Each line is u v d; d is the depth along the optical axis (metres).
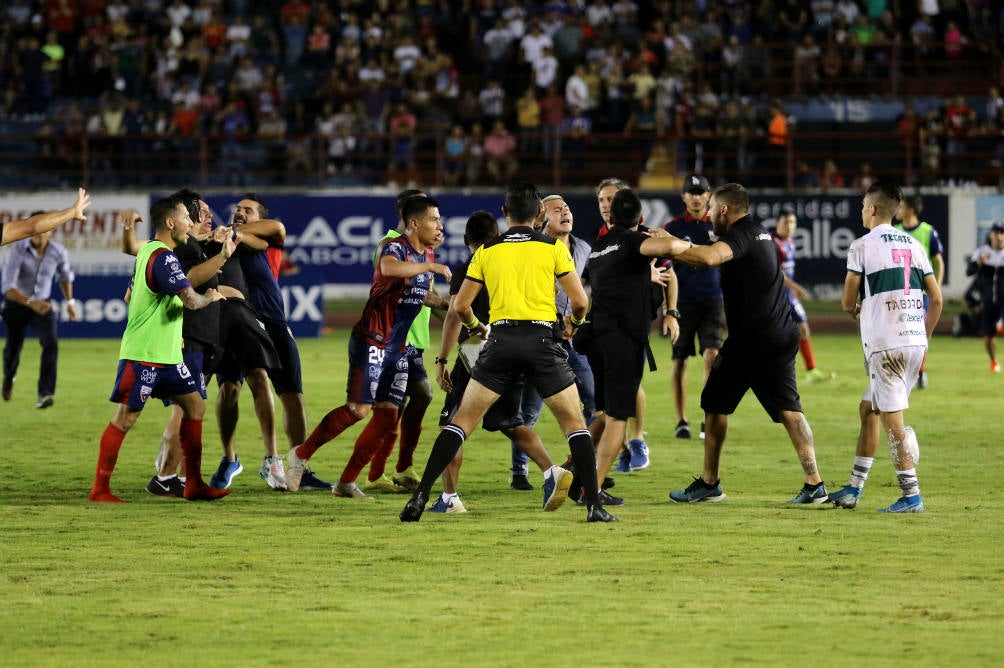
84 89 62.50
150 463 21.95
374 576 13.67
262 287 19.03
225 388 19.06
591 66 60.41
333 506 17.84
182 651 11.14
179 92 61.28
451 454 16.48
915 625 11.88
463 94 63.22
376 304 18.03
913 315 17.08
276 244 19.11
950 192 54.50
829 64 62.56
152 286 17.59
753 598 12.80
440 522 16.64
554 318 16.41
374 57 62.06
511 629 11.75
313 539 15.53
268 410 19.02
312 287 49.56
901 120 60.34
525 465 19.45
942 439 24.83
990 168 60.19
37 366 39.59
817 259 54.41
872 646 11.23
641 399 21.19
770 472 20.97
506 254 16.31
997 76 64.00
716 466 18.08
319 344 46.62
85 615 12.23
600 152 59.34
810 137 60.91
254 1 67.00
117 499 18.28
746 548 14.99
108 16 64.88
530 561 14.33
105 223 54.28
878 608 12.43
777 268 17.39
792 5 63.84
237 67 61.28
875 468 21.34
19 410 29.33
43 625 11.91
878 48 64.38
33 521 16.70
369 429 18.34
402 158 58.16
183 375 17.95
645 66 59.66
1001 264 37.25
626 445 21.14
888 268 17.03
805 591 13.07
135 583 13.40
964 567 14.07
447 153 58.50
